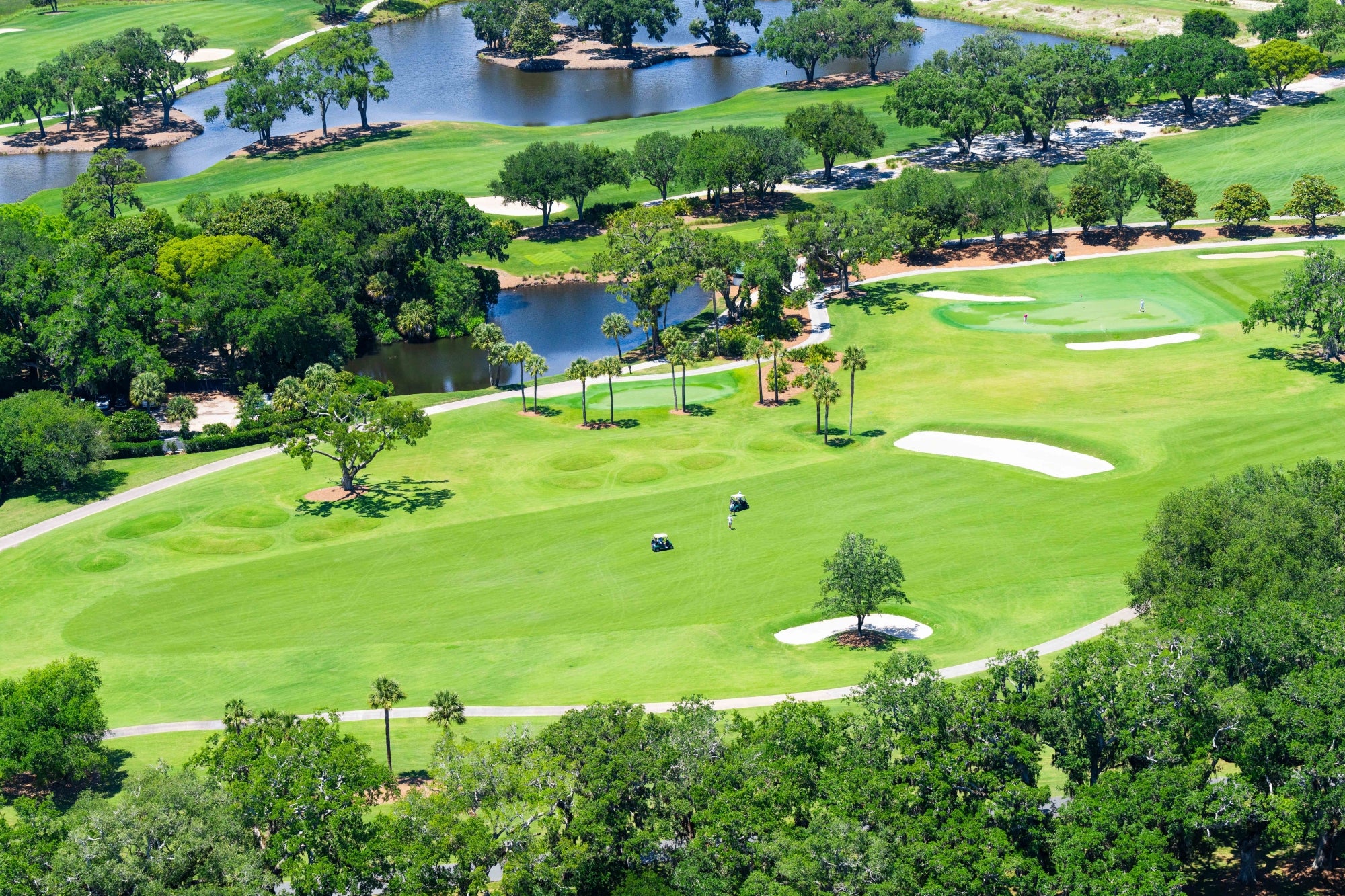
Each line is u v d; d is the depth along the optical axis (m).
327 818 59.62
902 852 55.03
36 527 117.38
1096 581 92.19
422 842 57.34
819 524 107.19
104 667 89.50
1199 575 79.06
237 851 57.38
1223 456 116.81
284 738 64.81
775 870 55.69
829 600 86.62
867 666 81.25
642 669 83.44
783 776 60.03
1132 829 55.47
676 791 60.84
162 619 97.56
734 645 86.75
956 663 79.81
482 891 58.84
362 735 76.69
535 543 107.81
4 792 72.88
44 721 72.25
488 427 139.25
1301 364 141.12
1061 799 63.25
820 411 138.62
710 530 107.75
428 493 121.44
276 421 139.88
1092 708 60.97
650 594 96.12
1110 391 138.25
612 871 59.69
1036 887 54.00
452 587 100.19
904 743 60.91
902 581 93.31
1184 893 56.28
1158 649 65.19
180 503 121.06
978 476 116.25
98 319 147.38
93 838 57.09
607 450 130.12
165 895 55.06
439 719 71.69
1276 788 59.66
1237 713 60.03
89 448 126.31
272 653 90.12
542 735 64.31
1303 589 74.19
